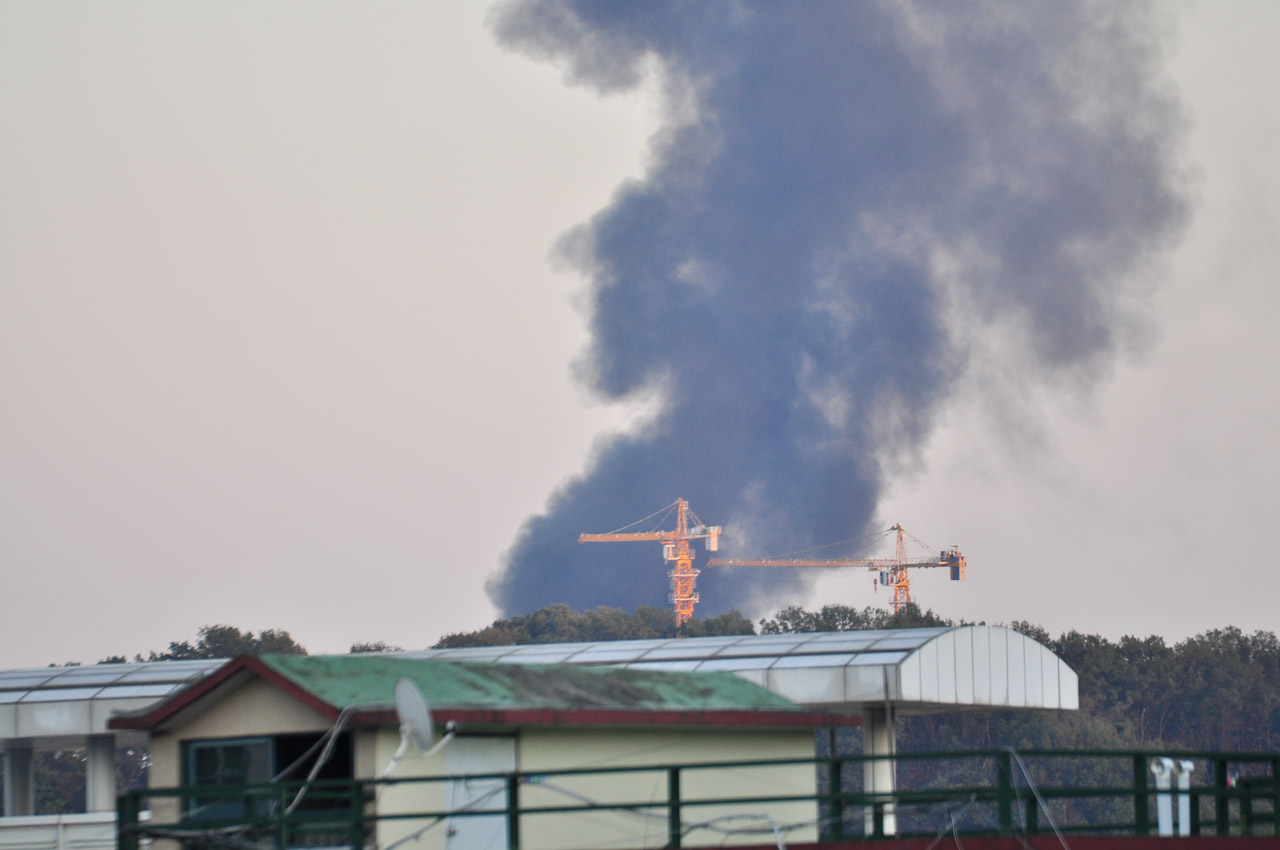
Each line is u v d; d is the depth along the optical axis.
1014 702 165.25
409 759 79.75
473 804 82.62
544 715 84.00
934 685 152.88
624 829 91.25
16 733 163.50
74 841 139.25
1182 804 87.94
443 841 80.94
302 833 79.94
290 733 81.25
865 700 149.75
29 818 139.00
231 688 83.31
